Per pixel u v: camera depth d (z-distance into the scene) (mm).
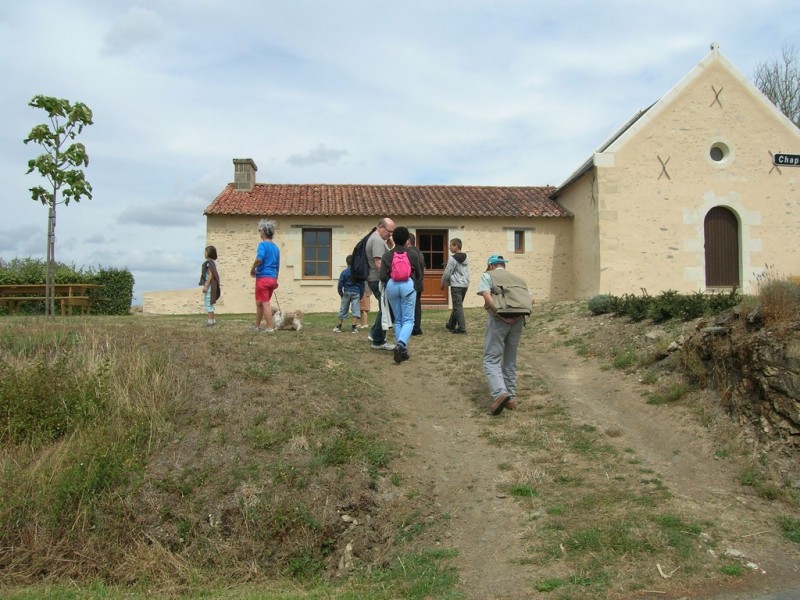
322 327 12484
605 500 5762
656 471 6371
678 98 17297
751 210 17375
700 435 6871
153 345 8453
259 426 6891
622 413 7824
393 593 4848
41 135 9969
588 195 17984
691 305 9539
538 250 19500
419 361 9898
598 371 9242
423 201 19938
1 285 16719
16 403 6875
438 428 7590
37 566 5516
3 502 5809
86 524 5762
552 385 8930
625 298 11523
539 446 6996
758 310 7266
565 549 5031
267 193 20141
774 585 4535
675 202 17203
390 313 9836
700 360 7836
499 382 7805
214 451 6551
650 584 4547
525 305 7789
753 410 6727
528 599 4465
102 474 6078
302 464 6375
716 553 4914
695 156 17281
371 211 18828
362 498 6109
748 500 5746
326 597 4887
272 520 5824
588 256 17984
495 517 5711
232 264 18625
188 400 7273
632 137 17109
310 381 7988
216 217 18641
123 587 5352
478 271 19266
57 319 10633
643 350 9281
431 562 5211
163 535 5746
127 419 6895
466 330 12164
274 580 5523
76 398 7035
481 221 19344
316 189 20859
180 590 5301
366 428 7121
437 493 6230
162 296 18609
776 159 17453
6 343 8180
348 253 18828
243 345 8938
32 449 6516
